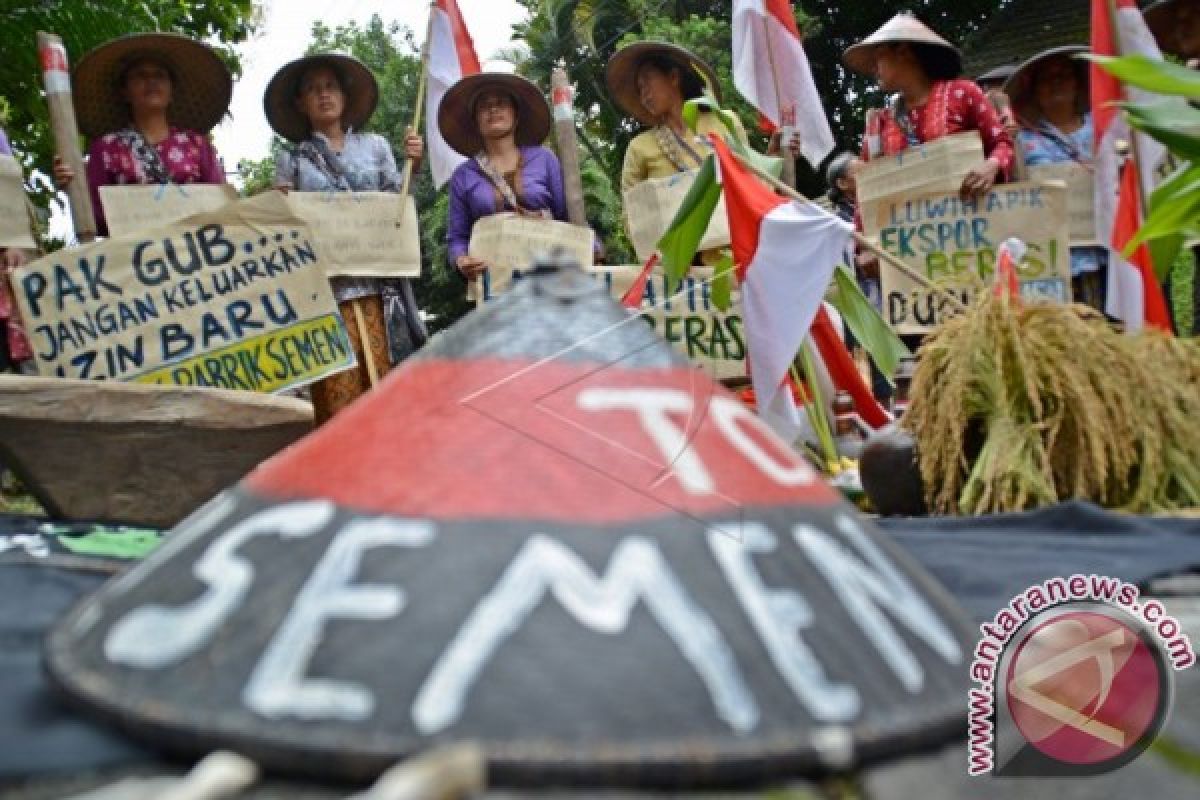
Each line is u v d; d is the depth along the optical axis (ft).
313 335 17.49
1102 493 13.93
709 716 5.47
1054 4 62.44
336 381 19.90
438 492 6.31
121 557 12.59
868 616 6.42
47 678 6.36
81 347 16.51
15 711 6.09
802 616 6.13
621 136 69.56
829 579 6.48
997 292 14.69
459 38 22.24
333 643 5.70
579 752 5.22
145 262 16.83
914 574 7.16
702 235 18.40
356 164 20.65
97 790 5.31
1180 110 13.60
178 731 5.52
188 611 6.20
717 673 5.63
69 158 17.42
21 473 15.08
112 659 6.10
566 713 5.36
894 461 14.60
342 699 5.46
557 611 5.75
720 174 16.88
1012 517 13.03
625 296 19.30
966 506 14.03
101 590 7.02
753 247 16.53
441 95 22.07
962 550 11.62
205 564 6.46
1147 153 17.07
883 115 21.06
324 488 6.58
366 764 5.24
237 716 5.49
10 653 7.52
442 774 4.74
